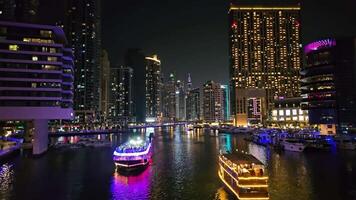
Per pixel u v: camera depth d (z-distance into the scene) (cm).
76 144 15925
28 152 12381
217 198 5766
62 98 11844
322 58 17188
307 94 17950
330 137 13875
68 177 7644
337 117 16550
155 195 6031
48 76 10931
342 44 16725
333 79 16762
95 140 17412
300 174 7625
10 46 10619
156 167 9019
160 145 16375
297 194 5909
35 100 10762
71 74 12281
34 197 5941
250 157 6200
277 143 13438
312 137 13462
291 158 10281
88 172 8288
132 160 8231
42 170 8588
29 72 10731
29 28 10850
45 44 10956
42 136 11594
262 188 5103
